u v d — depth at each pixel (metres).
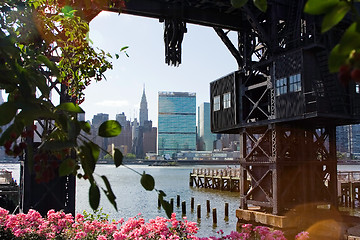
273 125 22.58
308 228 20.97
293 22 22.56
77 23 4.28
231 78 26.06
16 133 1.90
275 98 22.23
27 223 10.34
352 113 20.81
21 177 15.63
